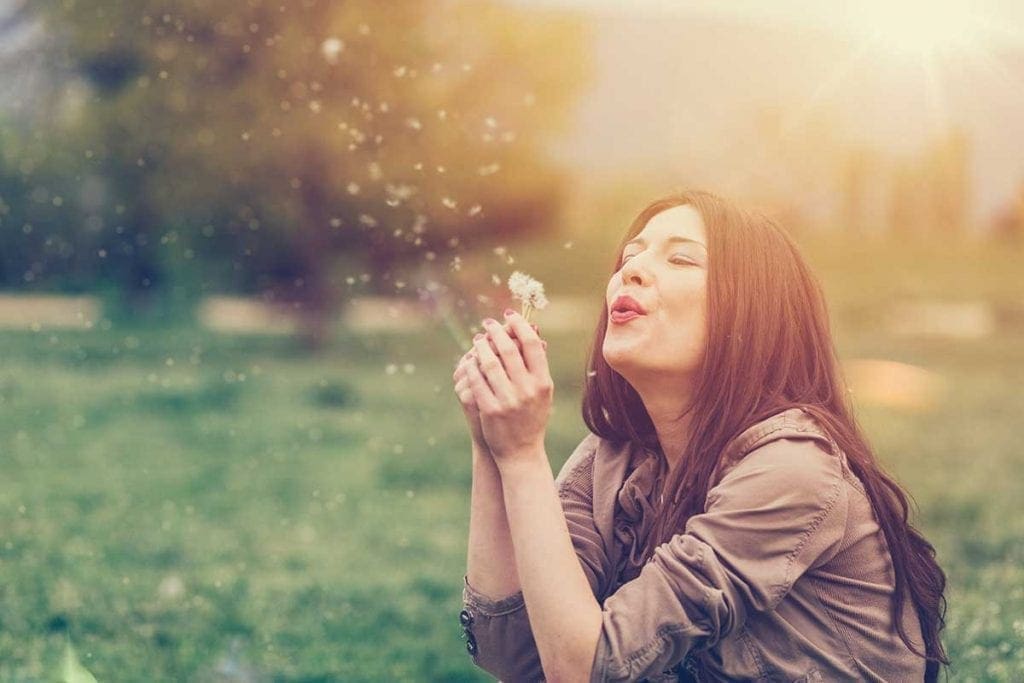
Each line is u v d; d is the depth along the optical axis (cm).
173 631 456
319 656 439
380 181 1482
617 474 230
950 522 661
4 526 658
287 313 2014
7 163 1839
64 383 1486
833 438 207
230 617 484
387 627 482
